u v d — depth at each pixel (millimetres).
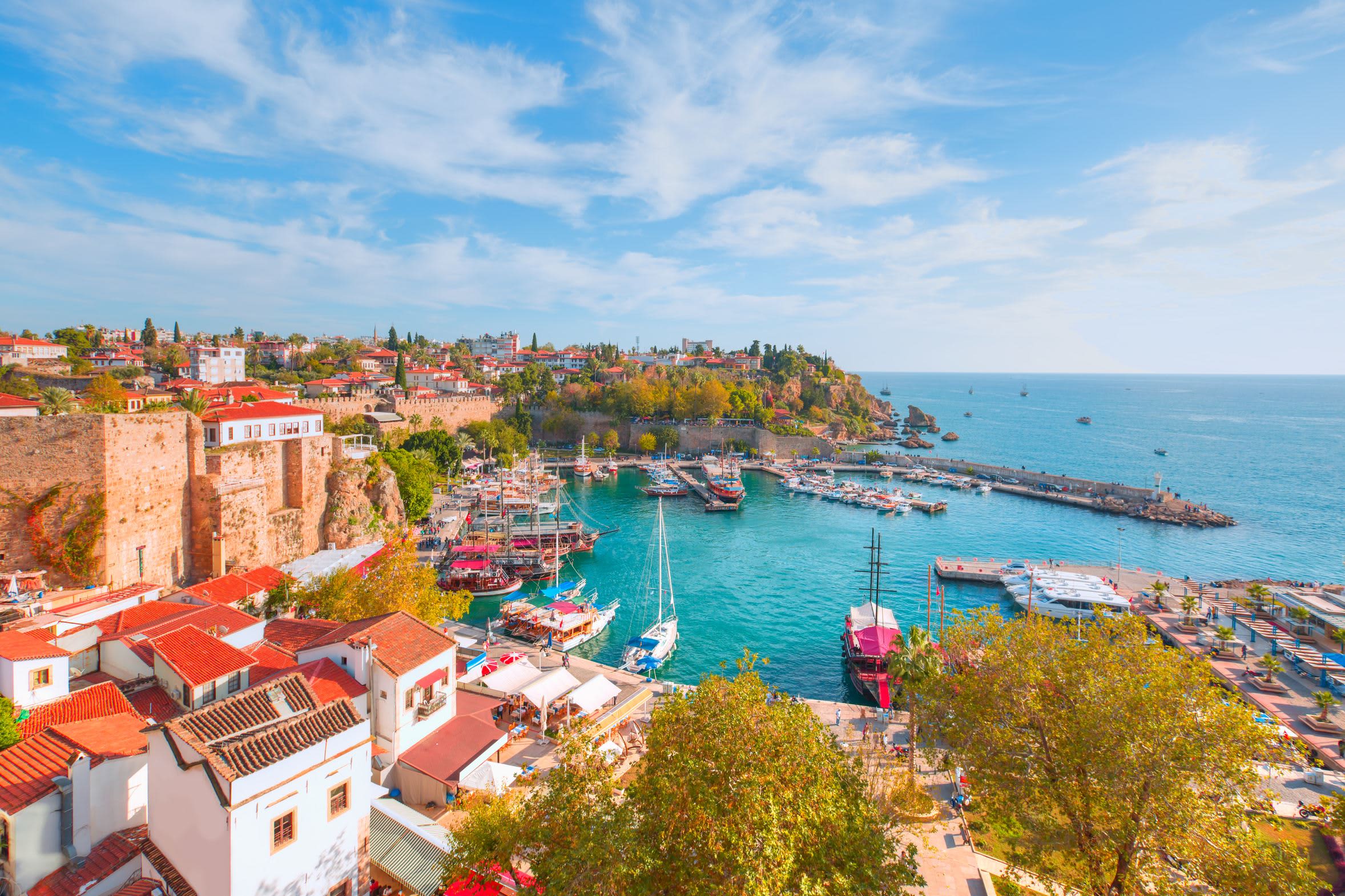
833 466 187125
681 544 108500
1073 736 26828
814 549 107125
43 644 31234
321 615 52000
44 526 50688
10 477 49812
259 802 21109
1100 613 31719
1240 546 113375
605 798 22000
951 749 33812
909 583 90312
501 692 46781
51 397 71812
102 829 23953
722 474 158000
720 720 22297
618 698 51156
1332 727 49469
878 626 64062
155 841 22922
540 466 171625
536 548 94562
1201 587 84438
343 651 37062
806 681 61312
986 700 30375
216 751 21391
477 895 25375
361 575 62156
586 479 167500
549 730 45344
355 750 24578
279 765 21734
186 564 62062
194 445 62625
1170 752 24391
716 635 71562
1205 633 68625
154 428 57906
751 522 125688
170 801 22203
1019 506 143000
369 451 100000
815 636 71562
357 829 24703
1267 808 25234
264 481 72938
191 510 62531
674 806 20594
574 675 55781
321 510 82688
